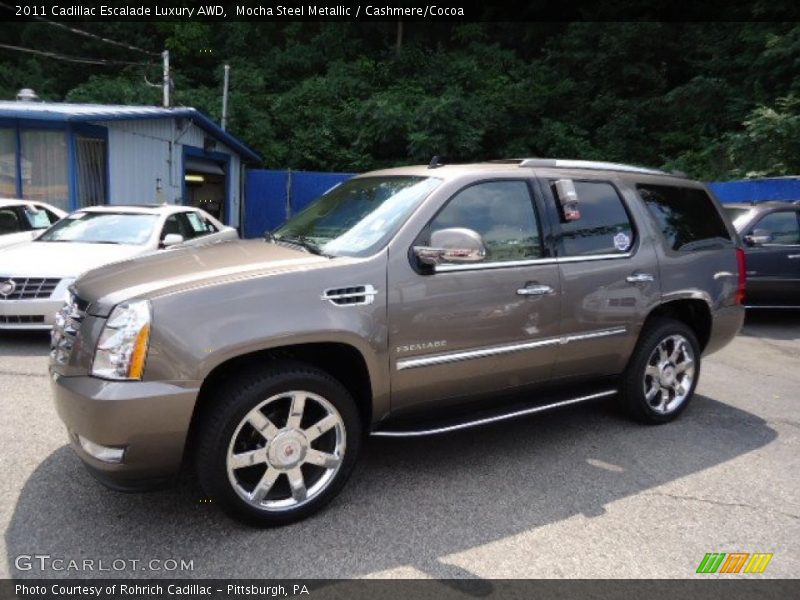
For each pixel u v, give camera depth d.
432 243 3.28
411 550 2.93
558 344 3.95
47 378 5.27
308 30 32.31
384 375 3.31
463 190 3.69
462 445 4.19
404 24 32.16
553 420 4.70
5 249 7.04
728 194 13.70
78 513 3.16
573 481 3.69
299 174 18.88
